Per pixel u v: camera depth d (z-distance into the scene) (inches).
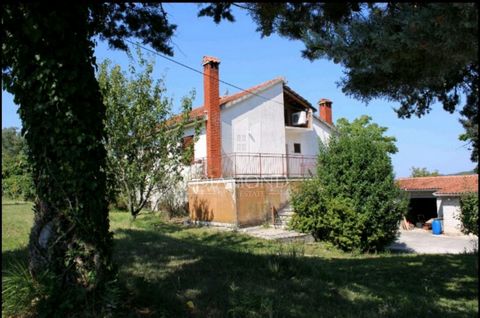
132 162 656.4
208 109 800.3
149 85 660.1
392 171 638.5
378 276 360.8
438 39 199.9
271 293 239.8
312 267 315.6
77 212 185.2
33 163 189.6
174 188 799.1
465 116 341.1
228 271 292.2
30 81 183.9
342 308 228.5
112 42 270.7
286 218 727.7
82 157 187.3
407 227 1187.9
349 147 642.2
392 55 224.4
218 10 233.9
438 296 285.3
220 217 727.1
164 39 273.1
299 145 998.4
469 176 1192.2
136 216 737.0
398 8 219.8
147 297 201.2
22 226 500.7
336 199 619.2
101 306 182.1
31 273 186.5
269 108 893.2
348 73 289.0
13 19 178.4
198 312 201.6
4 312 175.6
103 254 191.3
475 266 414.3
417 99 333.7
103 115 203.0
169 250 382.0
